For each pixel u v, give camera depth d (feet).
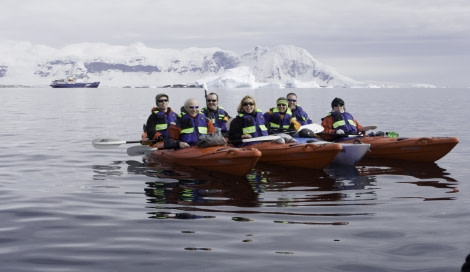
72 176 33.58
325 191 28.48
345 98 234.58
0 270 16.02
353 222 21.44
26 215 22.89
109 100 205.57
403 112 112.68
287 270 15.85
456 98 228.43
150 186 29.99
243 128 38.83
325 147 34.91
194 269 16.02
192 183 30.99
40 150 47.39
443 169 36.24
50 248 18.13
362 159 41.11
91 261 16.80
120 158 42.11
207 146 36.19
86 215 22.86
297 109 46.52
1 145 51.31
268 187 29.73
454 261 16.48
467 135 61.26
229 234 19.72
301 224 21.15
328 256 17.11
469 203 25.05
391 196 27.02
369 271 15.75
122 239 19.16
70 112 115.03
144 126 47.19
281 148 37.09
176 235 19.65
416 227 20.57
